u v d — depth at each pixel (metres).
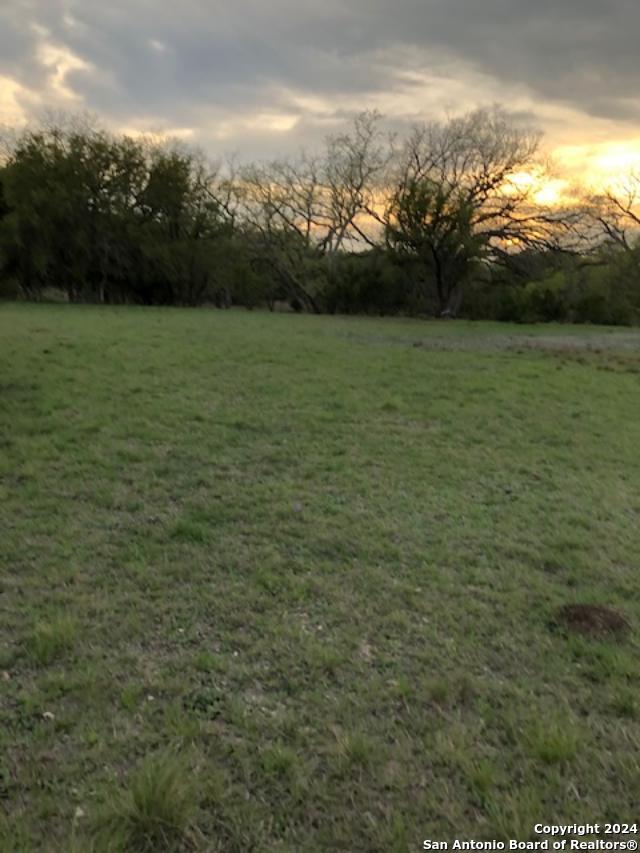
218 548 4.11
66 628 3.05
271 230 38.59
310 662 2.88
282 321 25.33
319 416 8.02
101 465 5.71
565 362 15.15
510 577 3.83
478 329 26.72
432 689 2.68
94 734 2.36
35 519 4.48
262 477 5.64
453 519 4.78
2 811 2.00
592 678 2.81
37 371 9.90
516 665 2.91
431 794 2.13
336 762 2.26
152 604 3.37
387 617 3.32
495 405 9.20
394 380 11.02
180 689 2.66
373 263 37.75
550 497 5.34
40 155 32.06
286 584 3.64
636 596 3.63
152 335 16.19
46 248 32.38
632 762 2.28
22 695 2.58
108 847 1.87
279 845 1.92
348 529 4.50
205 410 8.05
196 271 36.38
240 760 2.26
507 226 36.00
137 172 33.78
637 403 9.88
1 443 6.19
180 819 1.98
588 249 36.56
